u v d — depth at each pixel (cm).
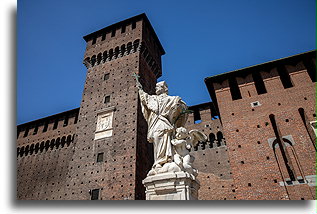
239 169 1834
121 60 3547
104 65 3647
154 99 793
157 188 604
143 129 2942
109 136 2838
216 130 3244
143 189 2520
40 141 3838
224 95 2288
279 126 1938
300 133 1838
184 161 667
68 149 3553
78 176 2684
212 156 3123
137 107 2923
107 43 3844
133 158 2522
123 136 2750
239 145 1944
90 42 4069
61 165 3447
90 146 2872
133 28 3862
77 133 3077
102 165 2644
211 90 2530
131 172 2433
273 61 2228
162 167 648
